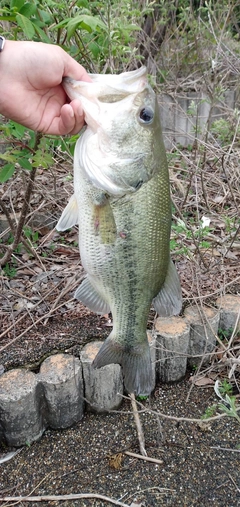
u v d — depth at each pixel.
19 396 1.15
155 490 1.13
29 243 1.53
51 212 1.67
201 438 1.22
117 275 0.95
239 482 1.15
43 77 0.92
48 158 1.11
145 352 1.03
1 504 1.11
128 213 0.92
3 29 1.25
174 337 1.29
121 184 0.90
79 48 1.22
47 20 1.15
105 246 0.93
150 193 0.92
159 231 0.94
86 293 0.99
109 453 1.20
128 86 0.90
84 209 0.92
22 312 1.36
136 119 0.89
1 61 0.91
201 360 1.31
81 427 1.24
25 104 0.95
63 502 1.12
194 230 1.53
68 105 0.88
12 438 1.18
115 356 1.01
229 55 2.35
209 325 1.30
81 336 1.28
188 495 1.13
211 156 1.94
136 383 1.02
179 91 2.46
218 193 1.78
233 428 1.24
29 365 1.22
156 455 1.19
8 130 1.09
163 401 1.30
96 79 0.92
